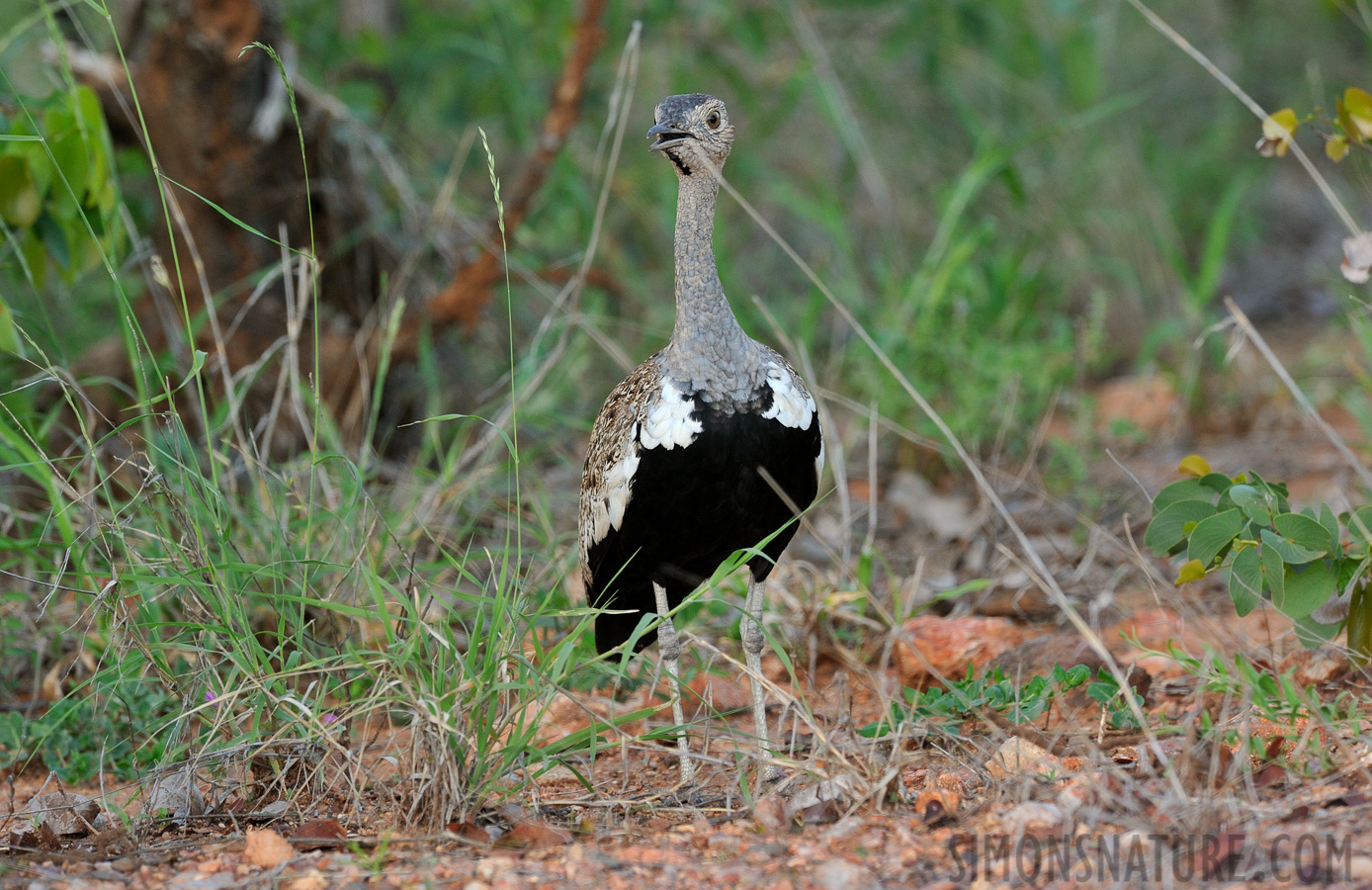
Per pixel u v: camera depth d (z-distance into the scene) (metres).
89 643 9.05
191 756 7.27
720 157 7.66
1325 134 8.37
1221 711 7.18
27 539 9.91
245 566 7.45
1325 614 7.65
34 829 7.05
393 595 7.98
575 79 12.84
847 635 9.89
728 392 7.57
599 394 15.52
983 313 14.95
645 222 17.58
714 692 9.11
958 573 11.47
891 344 14.07
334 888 5.85
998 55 18.73
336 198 12.94
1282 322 21.66
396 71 16.44
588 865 5.98
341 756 7.41
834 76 18.42
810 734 8.35
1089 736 7.37
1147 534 7.86
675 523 7.87
